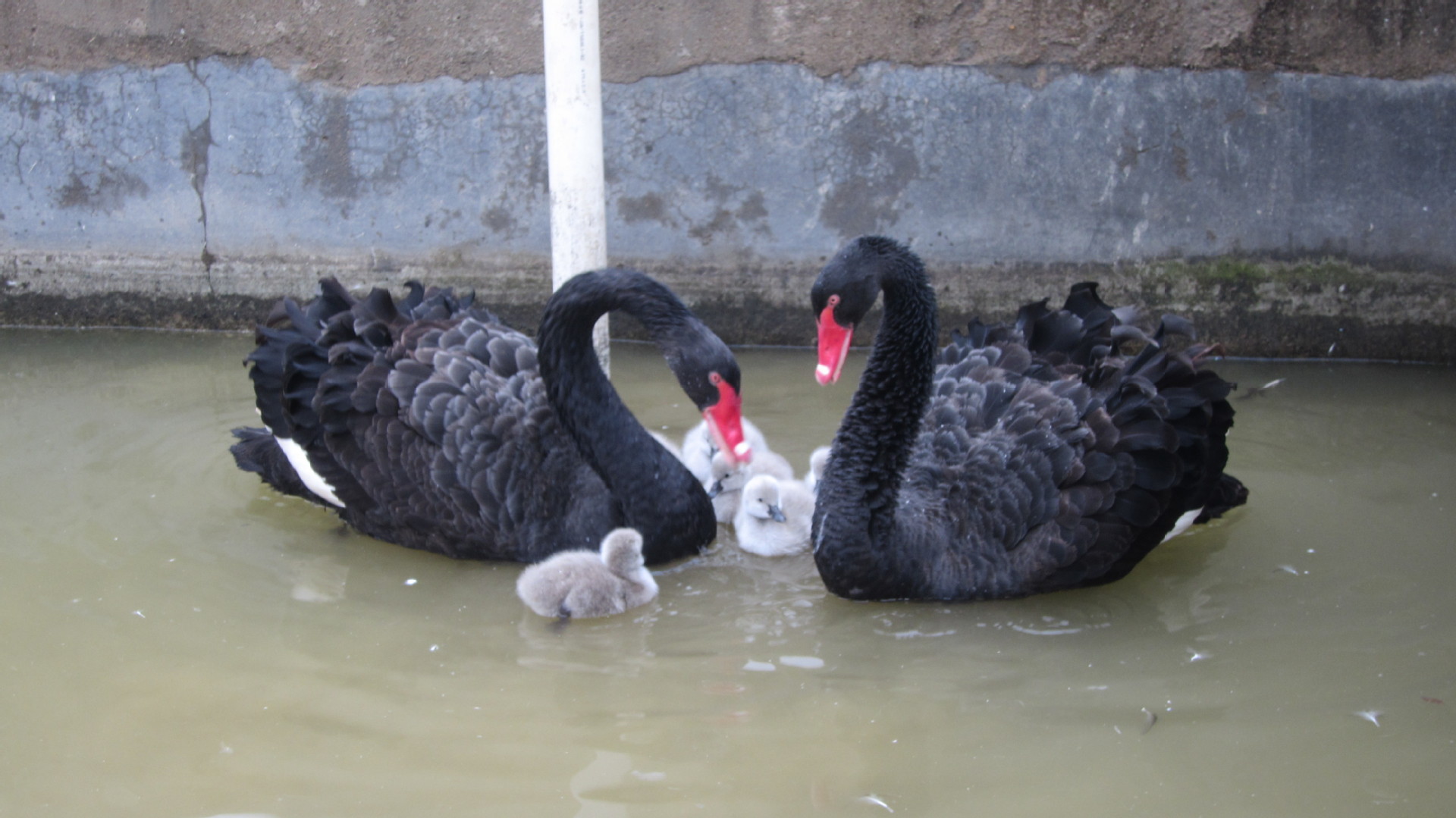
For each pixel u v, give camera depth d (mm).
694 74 6188
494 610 3730
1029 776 2771
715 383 3938
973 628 3605
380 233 6602
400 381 4031
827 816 2605
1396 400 5555
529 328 6648
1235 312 6285
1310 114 5980
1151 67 6000
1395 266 6102
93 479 4641
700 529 4234
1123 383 3803
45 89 6512
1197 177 6121
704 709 3094
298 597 3775
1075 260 6285
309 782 2729
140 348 6473
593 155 4707
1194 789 2713
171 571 3914
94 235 6742
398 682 3230
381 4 6238
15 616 3559
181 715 3031
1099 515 3691
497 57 6270
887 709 3092
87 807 2635
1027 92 6086
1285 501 4434
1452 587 3732
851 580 3742
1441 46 5812
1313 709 3061
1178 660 3355
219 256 6730
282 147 6523
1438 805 2639
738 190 6344
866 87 6145
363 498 4094
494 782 2727
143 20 6379
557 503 4035
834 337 3732
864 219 6332
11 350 6418
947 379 4324
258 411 5402
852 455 3701
